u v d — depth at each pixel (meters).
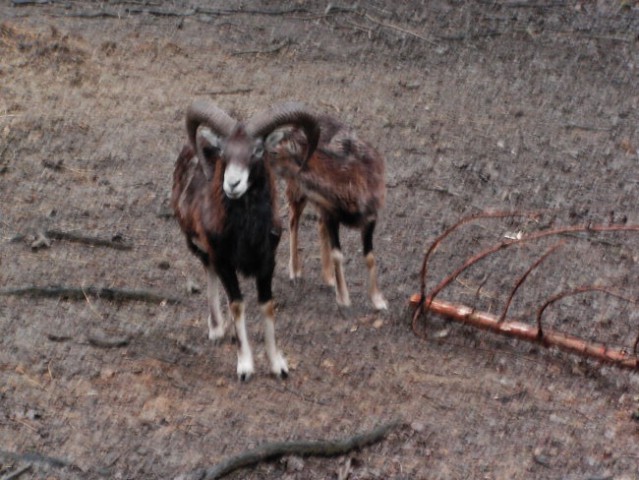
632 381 10.85
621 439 10.00
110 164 15.50
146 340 11.23
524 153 16.58
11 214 13.83
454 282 12.80
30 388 10.30
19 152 15.55
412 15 22.25
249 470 9.32
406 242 13.77
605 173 16.02
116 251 13.14
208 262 11.03
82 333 11.27
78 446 9.54
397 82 19.20
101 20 21.38
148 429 9.79
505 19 22.06
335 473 9.36
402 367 10.96
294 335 11.51
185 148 11.06
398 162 16.06
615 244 13.86
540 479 9.42
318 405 10.25
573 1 22.73
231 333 11.45
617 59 20.33
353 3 22.67
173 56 19.86
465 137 17.05
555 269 13.20
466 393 10.57
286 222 14.12
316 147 10.81
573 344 11.20
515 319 12.01
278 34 21.22
